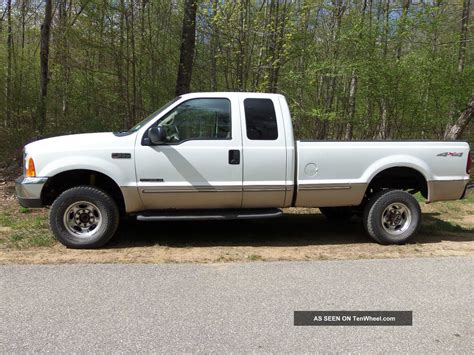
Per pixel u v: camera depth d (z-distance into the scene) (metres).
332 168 5.61
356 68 10.97
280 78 11.52
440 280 4.46
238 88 10.45
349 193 5.70
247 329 3.33
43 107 11.36
